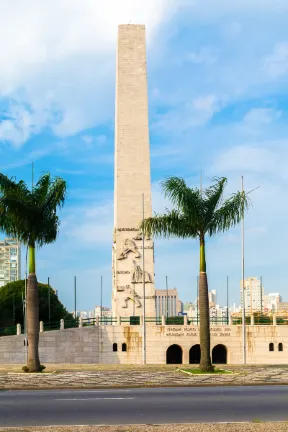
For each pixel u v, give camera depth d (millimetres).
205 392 31141
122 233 82000
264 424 21578
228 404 26734
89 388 33594
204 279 44844
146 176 83062
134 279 81250
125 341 74562
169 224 45344
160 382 35406
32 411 25031
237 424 21609
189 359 74938
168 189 44562
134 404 26797
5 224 44594
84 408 25734
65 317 125312
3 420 23062
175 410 25203
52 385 34281
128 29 85562
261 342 75812
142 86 84625
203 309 44094
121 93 84312
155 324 76750
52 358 72438
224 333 75750
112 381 36031
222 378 37625
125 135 83625
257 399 28234
